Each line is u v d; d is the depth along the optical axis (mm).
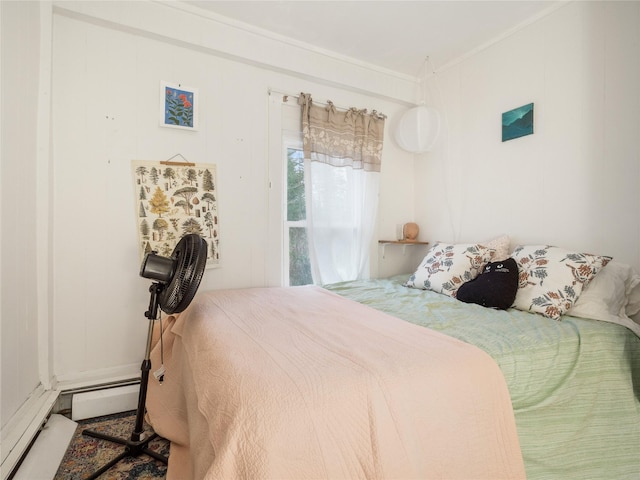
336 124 2617
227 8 2066
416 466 816
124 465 1352
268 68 2365
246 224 2326
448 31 2305
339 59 2586
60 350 1802
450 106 2744
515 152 2279
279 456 687
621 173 1775
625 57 1758
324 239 2564
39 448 1341
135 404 1830
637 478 1264
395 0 1995
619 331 1449
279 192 2439
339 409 780
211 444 786
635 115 1725
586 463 1214
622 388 1373
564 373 1261
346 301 1838
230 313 1548
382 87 2807
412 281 2334
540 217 2141
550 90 2082
